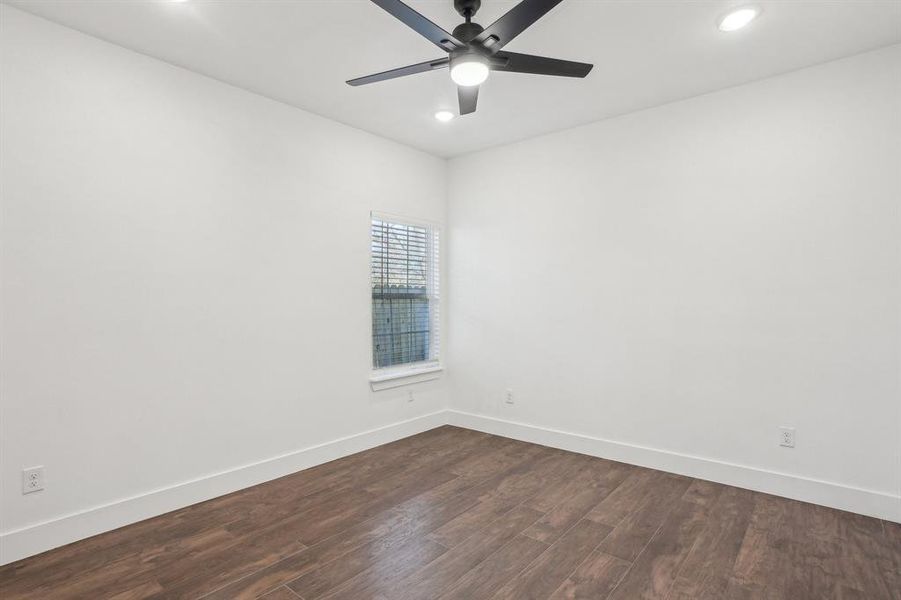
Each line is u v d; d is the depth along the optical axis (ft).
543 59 6.63
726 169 10.05
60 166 7.61
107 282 8.10
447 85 9.81
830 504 8.87
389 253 13.42
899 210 8.32
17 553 7.10
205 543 7.63
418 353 14.39
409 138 13.10
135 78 8.45
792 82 9.30
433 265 14.85
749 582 6.57
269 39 8.09
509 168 13.60
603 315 11.83
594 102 10.71
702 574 6.77
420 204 14.15
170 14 7.35
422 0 6.95
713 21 7.53
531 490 9.77
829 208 8.96
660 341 10.96
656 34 7.90
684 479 10.34
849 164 8.76
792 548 7.44
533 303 13.12
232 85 9.80
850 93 8.73
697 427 10.44
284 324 10.69
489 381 14.11
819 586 6.48
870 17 7.43
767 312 9.61
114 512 8.08
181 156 9.04
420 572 6.83
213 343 9.47
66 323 7.66
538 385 13.05
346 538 7.79
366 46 8.33
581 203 12.20
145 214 8.55
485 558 7.19
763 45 8.30
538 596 6.28
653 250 11.05
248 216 10.05
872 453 8.54
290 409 10.80
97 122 8.00
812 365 9.13
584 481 10.25
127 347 8.32
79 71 7.82
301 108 11.00
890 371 8.41
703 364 10.37
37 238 7.39
